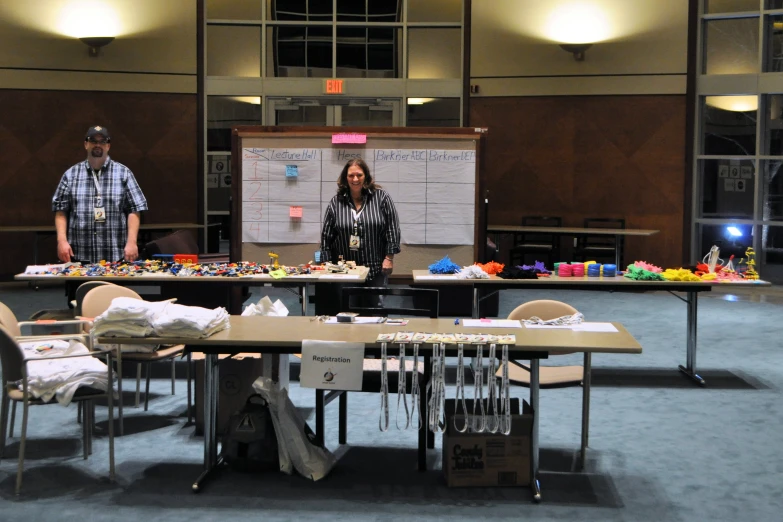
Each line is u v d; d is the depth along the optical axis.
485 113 11.90
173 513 3.80
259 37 11.73
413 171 7.86
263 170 7.75
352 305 4.96
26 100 11.45
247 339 4.02
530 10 11.65
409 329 4.33
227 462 4.32
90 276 6.03
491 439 4.09
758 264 11.48
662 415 5.38
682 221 11.58
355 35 11.77
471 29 11.76
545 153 11.88
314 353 3.93
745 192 11.45
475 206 7.91
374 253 6.52
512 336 4.02
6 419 4.50
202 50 11.66
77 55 11.49
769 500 3.96
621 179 11.72
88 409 4.48
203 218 11.85
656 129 11.58
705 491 4.08
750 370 6.65
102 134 6.66
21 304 9.55
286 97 11.76
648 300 10.32
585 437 4.43
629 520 3.73
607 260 11.55
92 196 6.71
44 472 4.29
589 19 11.55
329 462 4.30
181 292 8.20
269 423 4.33
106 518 3.74
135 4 11.49
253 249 7.80
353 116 11.84
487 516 3.77
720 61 11.45
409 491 4.06
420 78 11.84
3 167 11.44
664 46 11.45
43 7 11.34
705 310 9.52
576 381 4.45
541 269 6.53
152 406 5.53
